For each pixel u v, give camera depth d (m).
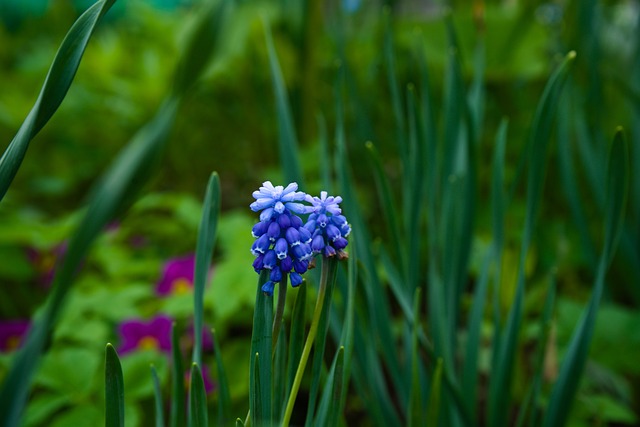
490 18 1.21
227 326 0.78
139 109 1.23
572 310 0.76
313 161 1.05
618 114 1.15
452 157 0.61
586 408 0.68
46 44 1.65
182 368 0.48
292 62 1.21
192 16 1.13
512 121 1.24
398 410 0.75
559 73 0.52
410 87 0.58
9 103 1.20
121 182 0.51
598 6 0.91
